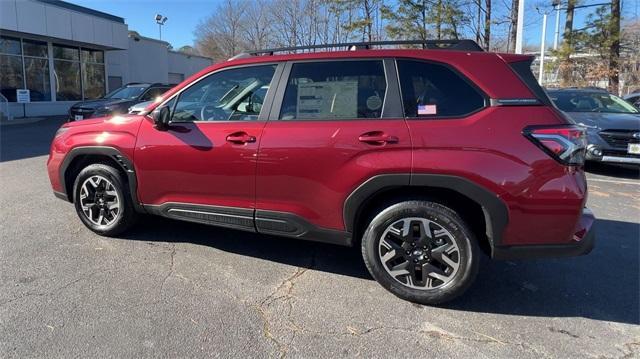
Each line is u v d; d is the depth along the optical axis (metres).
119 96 13.85
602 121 8.41
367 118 3.36
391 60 3.43
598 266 4.12
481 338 2.91
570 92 10.09
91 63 24.09
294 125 3.53
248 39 40.97
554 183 3.03
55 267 3.79
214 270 3.84
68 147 4.43
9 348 2.67
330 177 3.40
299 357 2.67
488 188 3.06
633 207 6.21
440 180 3.13
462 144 3.11
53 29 19.84
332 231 3.49
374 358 2.68
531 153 3.04
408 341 2.86
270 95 3.68
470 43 3.48
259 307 3.24
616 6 18.73
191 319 3.04
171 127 3.97
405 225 3.30
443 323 3.09
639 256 4.38
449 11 20.22
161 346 2.74
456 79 3.27
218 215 3.86
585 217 3.31
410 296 3.33
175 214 4.06
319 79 3.56
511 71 3.22
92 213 4.52
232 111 3.81
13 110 19.31
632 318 3.20
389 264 3.38
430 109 3.26
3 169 7.98
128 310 3.13
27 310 3.09
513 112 3.11
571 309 3.32
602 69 19.28
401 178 3.20
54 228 4.74
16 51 19.44
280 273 3.83
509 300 3.45
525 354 2.74
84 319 3.00
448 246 3.24
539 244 3.12
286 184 3.54
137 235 4.61
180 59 34.81
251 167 3.62
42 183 6.85
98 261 3.94
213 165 3.76
